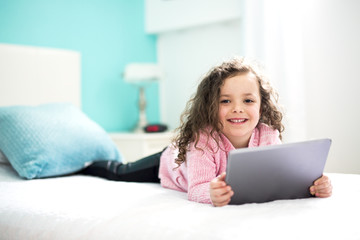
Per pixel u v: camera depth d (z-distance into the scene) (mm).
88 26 2844
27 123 1650
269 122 1310
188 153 1156
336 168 2111
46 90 2361
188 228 750
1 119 1675
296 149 896
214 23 3006
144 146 2586
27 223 964
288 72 2283
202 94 1180
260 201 955
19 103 2217
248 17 2527
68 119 1787
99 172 1704
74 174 1763
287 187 962
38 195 1165
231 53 2963
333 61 2131
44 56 2359
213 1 2895
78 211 948
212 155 1139
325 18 2150
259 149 851
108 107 2988
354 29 2053
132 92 3211
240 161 844
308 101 2229
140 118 3064
